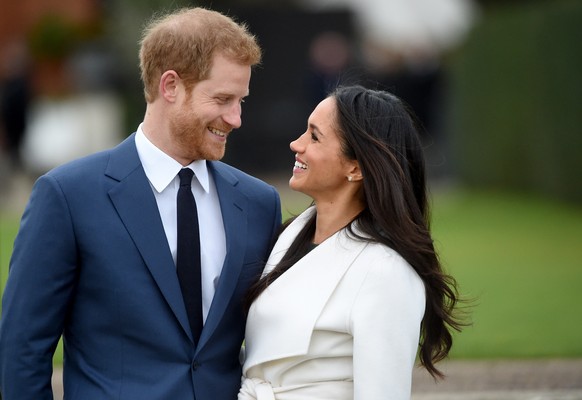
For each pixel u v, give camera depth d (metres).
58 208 9.78
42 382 9.85
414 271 9.92
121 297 9.83
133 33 49.03
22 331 9.76
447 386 17.48
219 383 10.23
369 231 10.01
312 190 10.30
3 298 9.96
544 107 43.31
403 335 9.64
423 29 55.47
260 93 51.59
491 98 48.72
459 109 51.97
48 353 9.88
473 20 52.22
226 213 10.45
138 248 9.88
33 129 48.62
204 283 10.28
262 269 10.62
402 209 9.91
